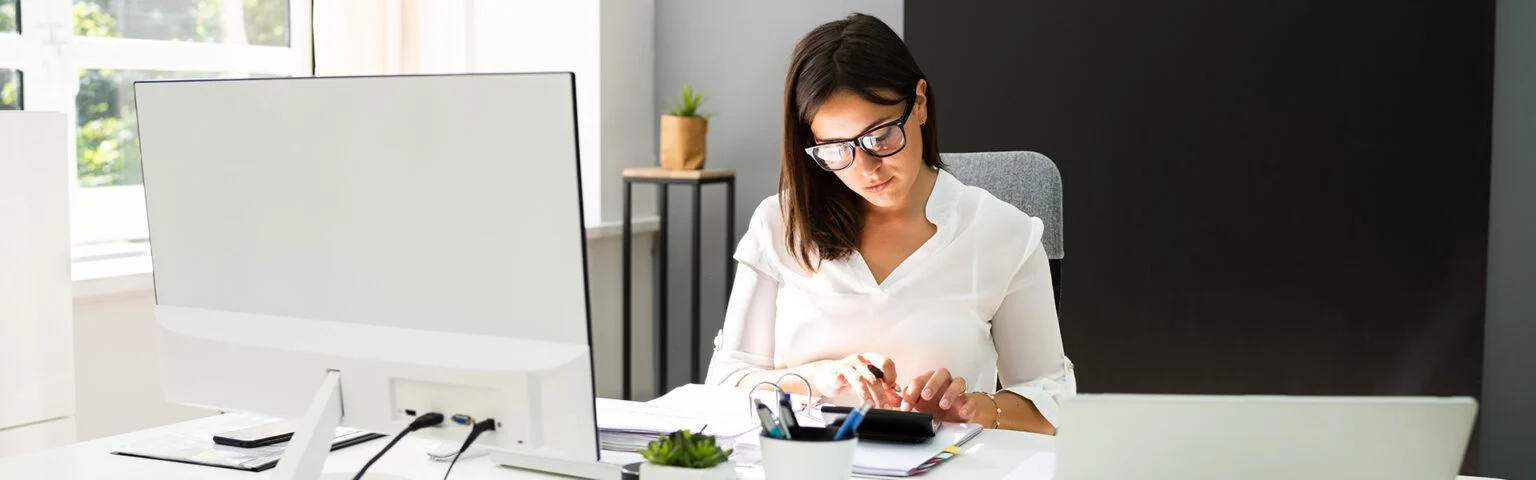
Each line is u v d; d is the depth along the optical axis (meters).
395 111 1.12
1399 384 2.86
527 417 1.11
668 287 3.99
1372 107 2.83
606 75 3.69
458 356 1.12
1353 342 2.89
